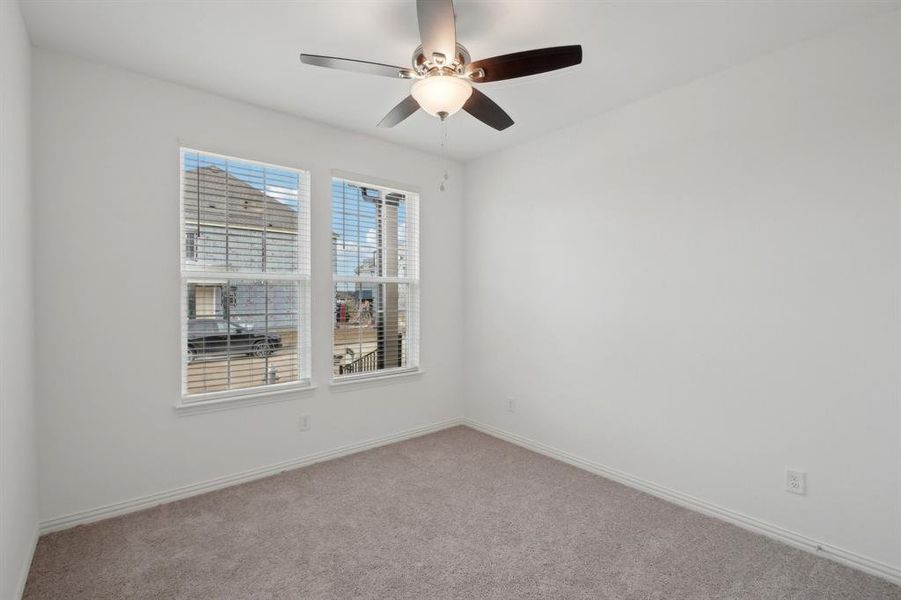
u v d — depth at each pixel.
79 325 2.37
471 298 4.16
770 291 2.31
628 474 2.95
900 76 1.93
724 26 2.06
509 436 3.80
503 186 3.84
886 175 1.97
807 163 2.18
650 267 2.82
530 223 3.60
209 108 2.77
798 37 2.15
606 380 3.08
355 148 3.46
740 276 2.42
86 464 2.39
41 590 1.86
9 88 1.72
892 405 1.96
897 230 1.95
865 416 2.03
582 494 2.80
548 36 2.13
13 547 1.73
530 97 2.82
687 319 2.64
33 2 1.90
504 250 3.83
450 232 4.14
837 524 2.11
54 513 2.31
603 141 3.07
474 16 1.97
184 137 2.68
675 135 2.69
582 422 3.23
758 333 2.36
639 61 2.37
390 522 2.44
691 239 2.62
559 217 3.38
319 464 3.26
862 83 2.03
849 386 2.07
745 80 2.38
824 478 2.14
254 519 2.46
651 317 2.82
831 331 2.12
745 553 2.16
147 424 2.58
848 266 2.07
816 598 1.85
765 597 1.85
